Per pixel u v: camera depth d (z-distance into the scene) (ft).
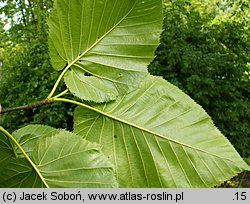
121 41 1.04
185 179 1.02
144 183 1.02
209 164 1.02
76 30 1.03
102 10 1.03
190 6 7.16
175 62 5.48
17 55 6.36
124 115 1.05
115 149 1.04
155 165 1.03
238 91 5.86
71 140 0.97
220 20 7.27
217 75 5.78
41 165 0.96
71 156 0.96
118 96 1.05
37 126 1.08
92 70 1.04
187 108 1.07
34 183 0.94
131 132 1.05
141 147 1.04
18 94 5.49
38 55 5.65
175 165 1.03
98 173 0.95
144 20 1.04
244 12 8.09
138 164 1.03
